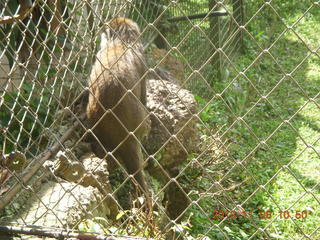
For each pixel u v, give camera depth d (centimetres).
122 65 457
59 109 465
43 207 344
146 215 328
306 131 736
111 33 493
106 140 450
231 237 475
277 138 719
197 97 634
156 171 513
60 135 442
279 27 1126
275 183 586
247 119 774
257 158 659
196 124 582
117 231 307
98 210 373
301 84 906
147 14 677
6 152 431
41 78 454
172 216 511
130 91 272
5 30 481
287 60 1010
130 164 453
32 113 324
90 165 406
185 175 541
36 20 499
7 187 346
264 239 478
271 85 908
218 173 550
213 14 773
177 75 680
